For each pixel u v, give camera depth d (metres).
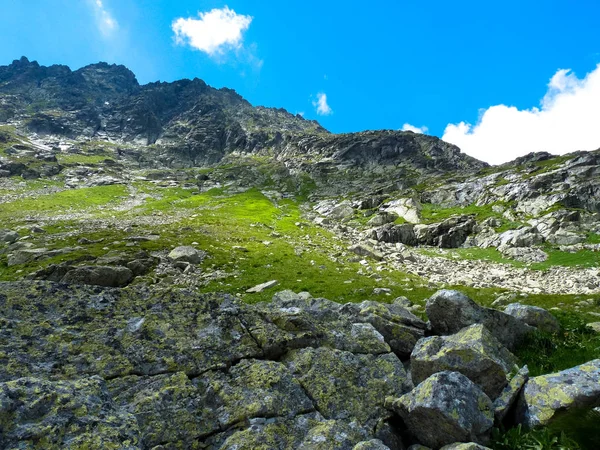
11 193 112.00
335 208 114.50
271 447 8.23
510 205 87.50
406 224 78.75
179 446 8.21
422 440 9.27
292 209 119.19
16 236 55.69
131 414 7.61
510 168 127.62
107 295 10.95
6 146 172.38
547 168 106.00
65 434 6.51
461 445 8.08
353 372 11.32
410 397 9.50
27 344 8.88
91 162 184.12
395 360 12.32
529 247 62.41
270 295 30.20
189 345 10.48
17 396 6.69
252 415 9.03
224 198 133.12
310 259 45.75
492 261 58.62
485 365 10.30
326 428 8.64
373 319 14.60
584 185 80.19
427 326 15.62
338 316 14.32
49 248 46.34
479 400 9.26
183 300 11.68
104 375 9.02
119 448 6.57
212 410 9.20
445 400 8.75
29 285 10.34
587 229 64.69
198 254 44.09
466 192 110.50
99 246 47.25
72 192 120.94
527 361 13.72
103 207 107.06
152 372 9.55
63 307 10.13
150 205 110.25
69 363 8.91
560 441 8.28
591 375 9.49
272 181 181.25
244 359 10.77
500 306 27.42
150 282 34.31
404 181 148.88
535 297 28.64
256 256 45.56
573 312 22.97
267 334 11.70
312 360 11.26
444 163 187.62
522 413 9.57
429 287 34.03
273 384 9.94
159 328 10.62
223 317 11.61
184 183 166.25
